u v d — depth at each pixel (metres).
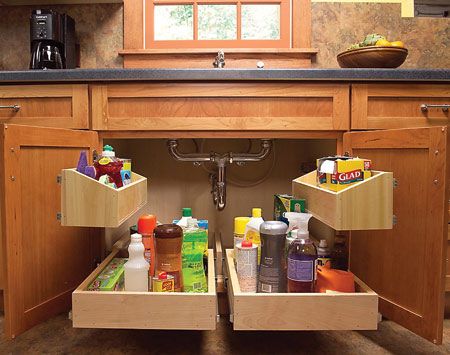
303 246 0.93
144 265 0.92
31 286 1.06
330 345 1.09
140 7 1.80
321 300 0.84
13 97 1.27
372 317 0.84
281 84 1.26
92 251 1.34
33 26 1.52
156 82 1.26
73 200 0.85
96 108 1.27
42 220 1.10
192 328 0.84
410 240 1.02
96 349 1.07
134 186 1.01
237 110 1.28
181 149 1.82
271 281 0.93
